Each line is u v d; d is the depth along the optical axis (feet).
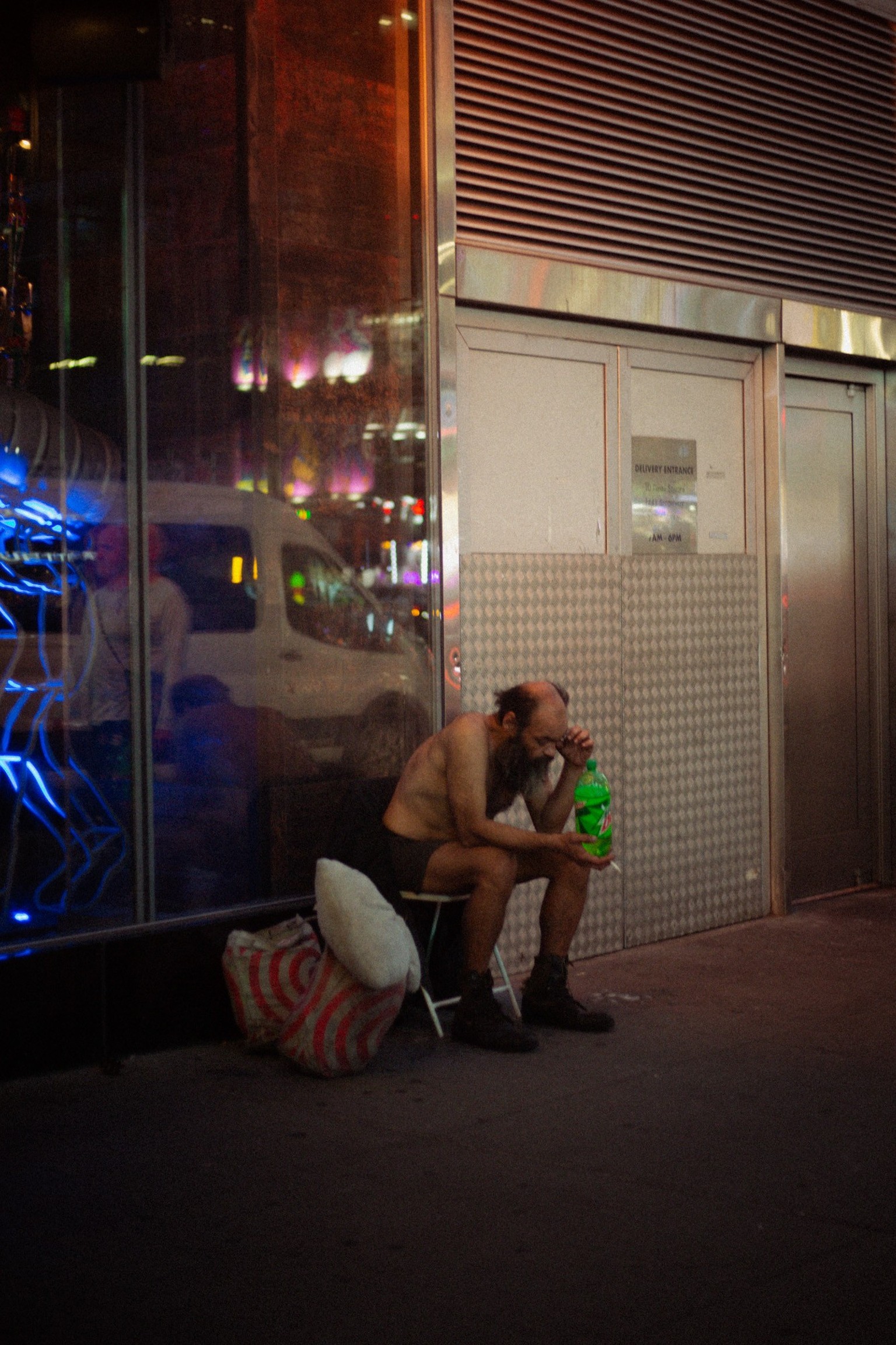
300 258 17.30
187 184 16.46
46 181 15.57
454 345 18.45
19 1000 14.82
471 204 18.76
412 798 16.51
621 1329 9.43
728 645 22.59
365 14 17.80
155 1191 11.82
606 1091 14.43
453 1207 11.47
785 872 23.34
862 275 24.43
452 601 18.43
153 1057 15.64
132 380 16.08
